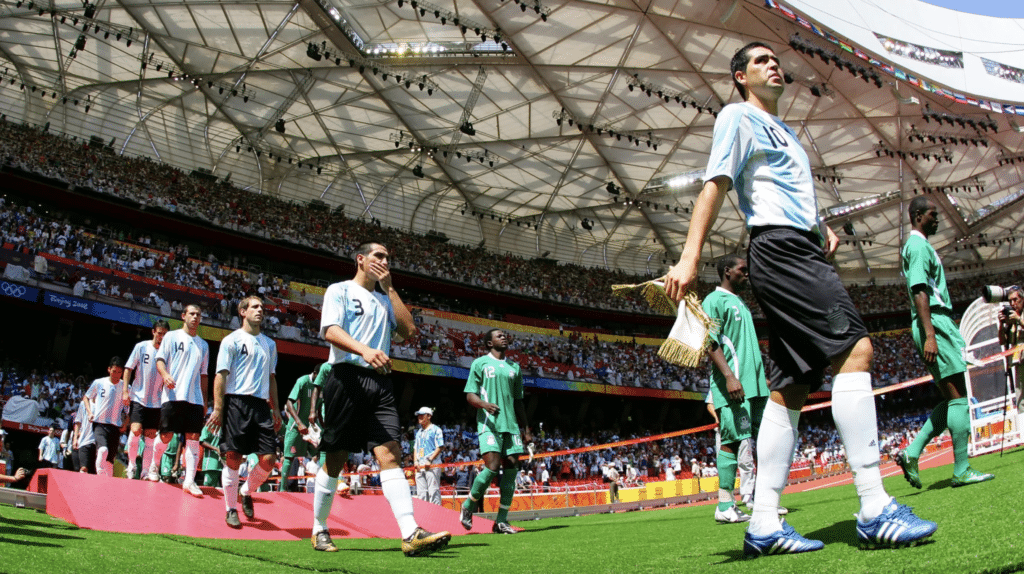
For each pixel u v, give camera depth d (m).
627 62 33.34
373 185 45.47
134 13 30.23
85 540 3.66
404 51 32.16
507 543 4.86
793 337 2.57
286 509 6.43
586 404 39.47
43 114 35.25
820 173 42.62
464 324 41.47
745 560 2.53
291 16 30.02
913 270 5.02
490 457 6.92
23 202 31.66
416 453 12.00
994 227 49.47
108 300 26.06
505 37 31.31
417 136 40.62
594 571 2.63
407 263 41.31
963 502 3.49
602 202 48.34
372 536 6.01
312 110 38.09
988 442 6.73
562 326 46.19
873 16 30.94
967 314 6.90
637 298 49.31
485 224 49.78
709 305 6.33
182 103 37.62
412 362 33.06
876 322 52.22
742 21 29.45
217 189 38.41
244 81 35.31
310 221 40.66
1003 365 6.55
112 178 33.47
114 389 9.09
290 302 34.50
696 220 2.59
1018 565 1.83
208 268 32.78
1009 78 34.97
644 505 23.58
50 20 30.62
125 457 14.01
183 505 5.83
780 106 36.19
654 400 42.53
